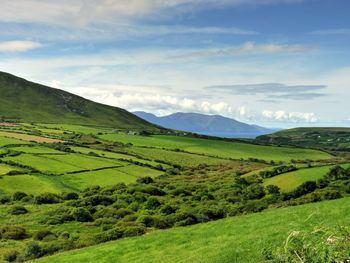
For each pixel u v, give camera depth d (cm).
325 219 3278
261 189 9775
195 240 3566
